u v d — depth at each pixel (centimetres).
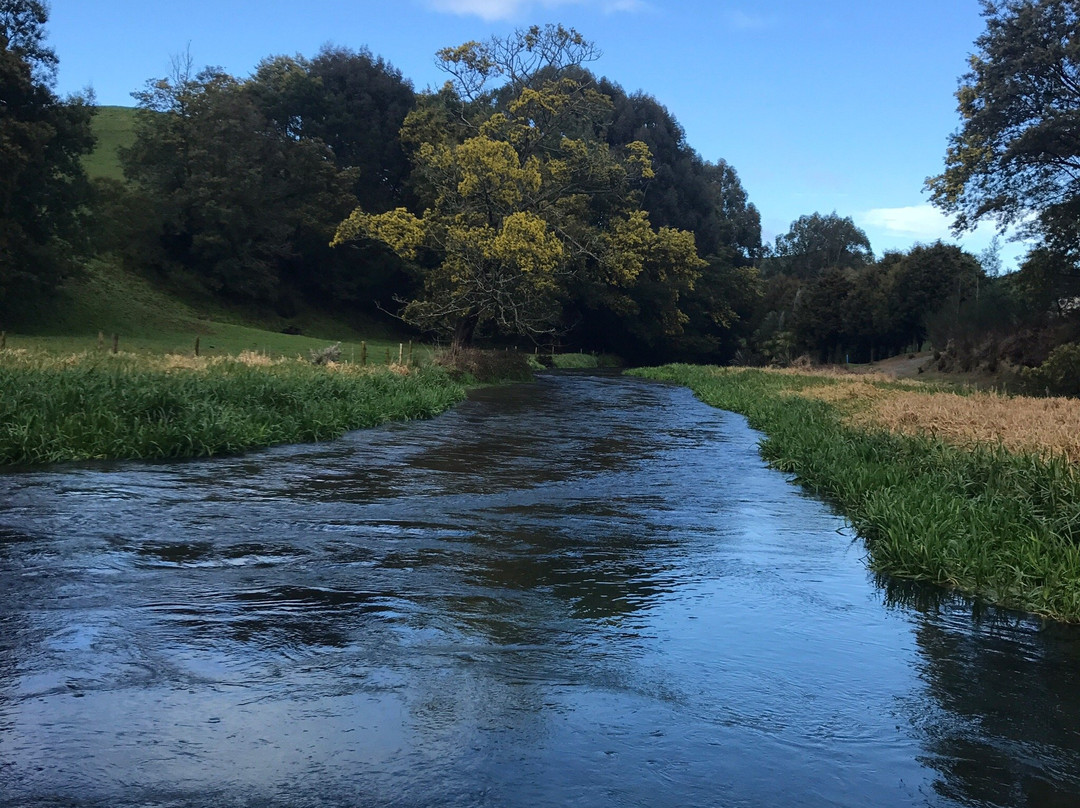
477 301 4241
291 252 6675
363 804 366
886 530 880
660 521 1012
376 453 1491
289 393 1812
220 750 409
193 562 744
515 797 378
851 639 620
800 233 13150
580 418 2347
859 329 6944
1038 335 4222
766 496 1216
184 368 2142
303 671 511
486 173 3975
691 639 602
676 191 8056
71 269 4509
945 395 2502
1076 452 1193
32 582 664
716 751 432
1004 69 3659
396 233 4109
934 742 455
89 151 4522
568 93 4578
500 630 602
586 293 6881
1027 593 720
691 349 8081
